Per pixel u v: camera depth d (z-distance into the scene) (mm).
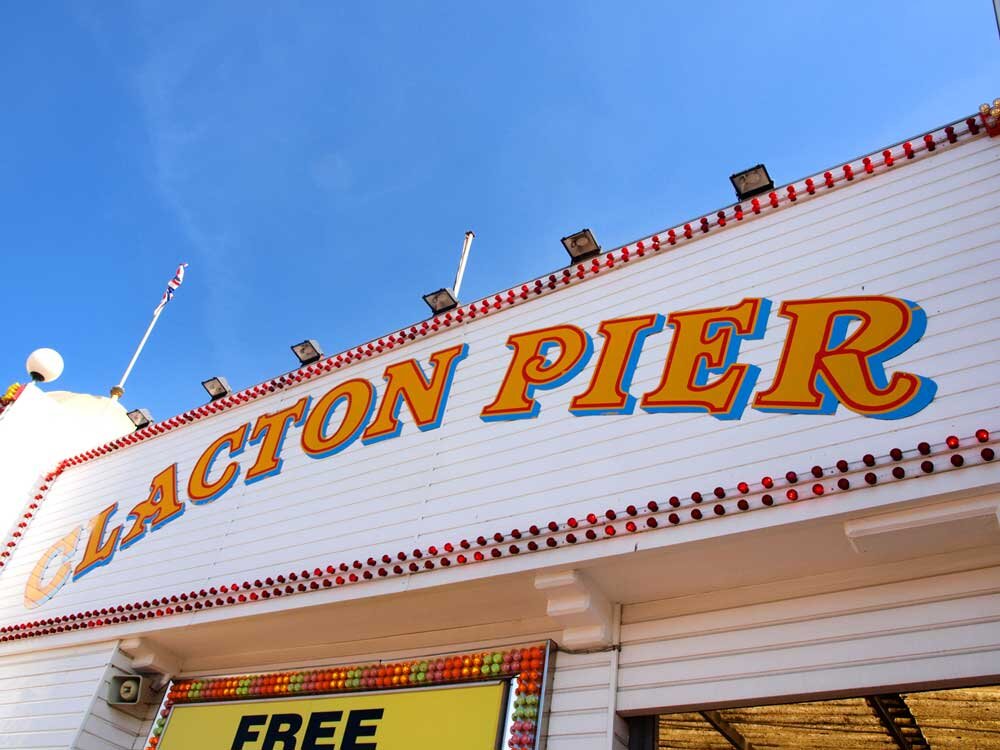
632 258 9906
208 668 11070
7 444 16172
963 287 7215
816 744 9273
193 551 11625
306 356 13312
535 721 7828
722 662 7348
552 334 9984
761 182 9453
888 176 8398
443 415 10328
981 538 6496
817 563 7164
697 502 7324
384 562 9102
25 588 13844
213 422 13508
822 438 7078
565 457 8680
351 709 9039
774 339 7996
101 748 10617
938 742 8852
